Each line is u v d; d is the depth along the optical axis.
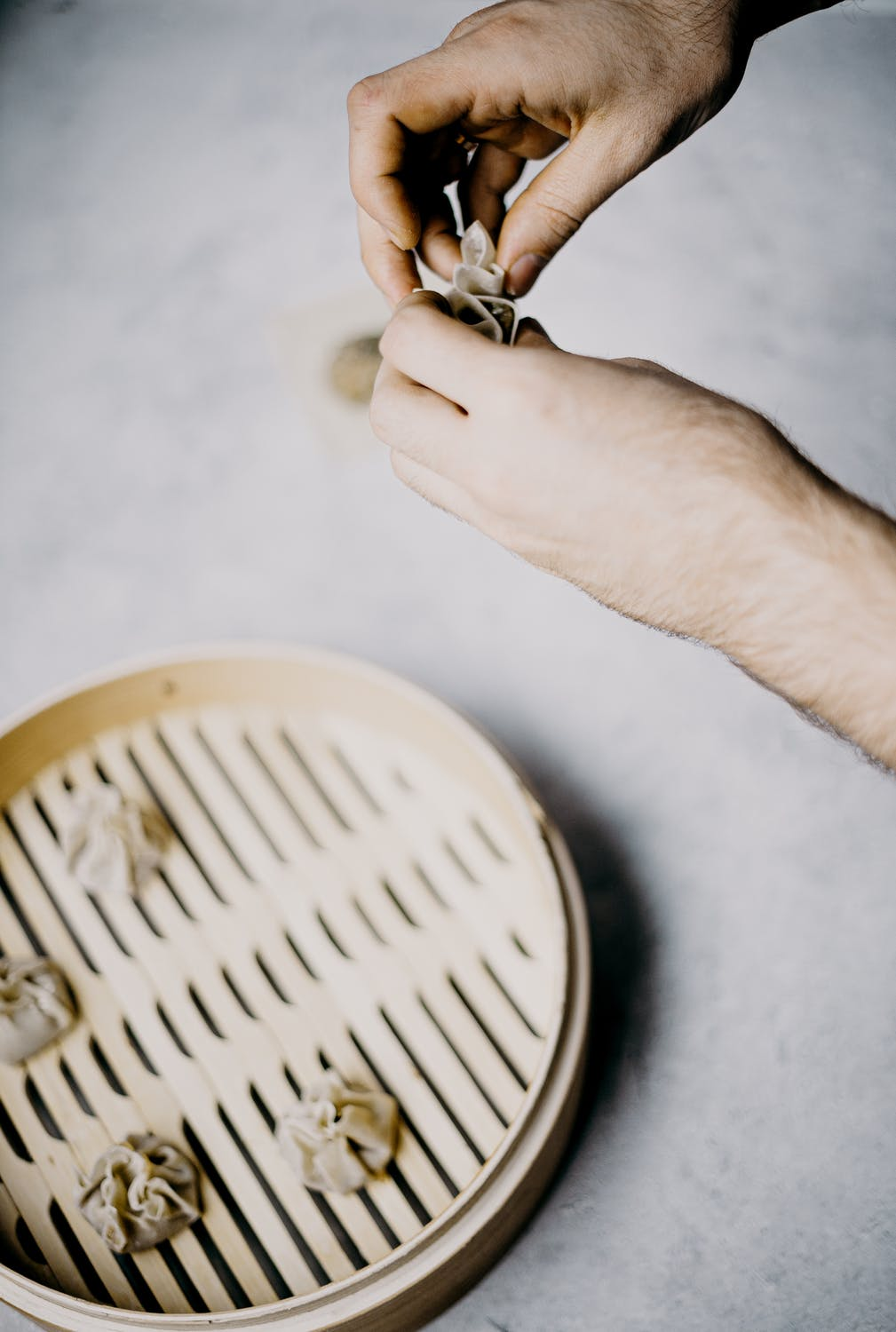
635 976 0.97
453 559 1.07
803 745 1.02
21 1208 0.89
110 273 1.16
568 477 0.73
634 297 1.13
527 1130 0.86
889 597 0.72
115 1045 0.92
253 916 0.94
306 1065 0.91
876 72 1.20
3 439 1.12
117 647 1.06
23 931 0.95
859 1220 0.92
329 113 1.21
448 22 1.24
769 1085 0.95
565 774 1.02
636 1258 0.91
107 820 0.94
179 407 1.12
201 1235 0.89
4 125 1.21
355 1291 0.84
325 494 1.09
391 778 0.97
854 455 1.08
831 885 0.99
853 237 1.15
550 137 0.85
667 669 1.04
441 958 0.93
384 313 1.14
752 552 0.72
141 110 1.21
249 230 1.17
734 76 0.84
